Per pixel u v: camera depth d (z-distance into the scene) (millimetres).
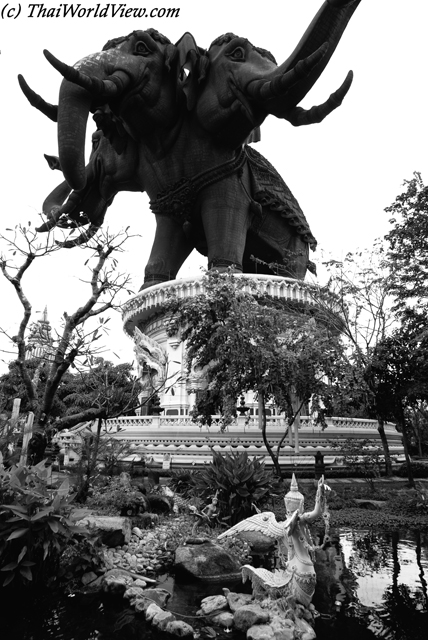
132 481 12047
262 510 10102
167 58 28109
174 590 6242
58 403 32906
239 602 5473
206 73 28812
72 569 6469
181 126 30016
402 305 19844
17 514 5859
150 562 7375
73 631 4980
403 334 18266
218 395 16453
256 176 34781
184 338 16172
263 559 7945
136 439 22094
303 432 21703
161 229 32844
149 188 32531
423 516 11953
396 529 10680
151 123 29250
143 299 29703
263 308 16125
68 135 23219
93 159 36469
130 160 33000
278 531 5367
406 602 5770
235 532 5777
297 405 19250
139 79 27109
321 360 15047
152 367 27688
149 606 5410
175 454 20906
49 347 10375
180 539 8367
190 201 31641
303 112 24844
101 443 11695
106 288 9938
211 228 30891
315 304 23938
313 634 4777
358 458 20188
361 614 5395
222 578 6699
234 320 14609
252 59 28000
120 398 11453
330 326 21203
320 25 22641
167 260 32500
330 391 15148
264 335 14891
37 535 6086
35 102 24047
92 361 10039
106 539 7727
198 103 29125
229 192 30984
